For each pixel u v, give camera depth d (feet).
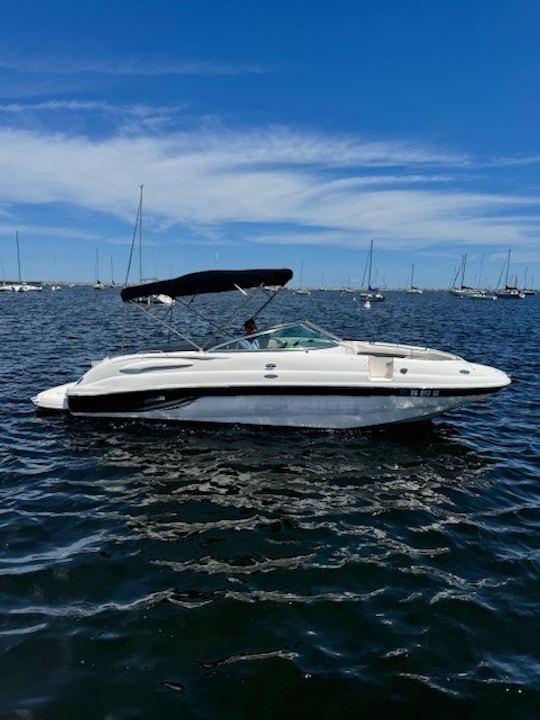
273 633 13.14
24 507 20.15
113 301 222.48
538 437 30.07
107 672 11.74
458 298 378.32
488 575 16.03
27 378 43.73
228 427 28.99
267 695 11.18
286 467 24.22
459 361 29.50
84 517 19.31
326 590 15.02
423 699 11.16
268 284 28.78
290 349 28.89
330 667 12.03
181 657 12.26
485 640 13.08
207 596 14.60
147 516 19.42
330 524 19.03
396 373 27.91
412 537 18.26
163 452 25.88
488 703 11.10
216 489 21.84
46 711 10.66
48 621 13.43
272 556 16.79
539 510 20.76
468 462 25.66
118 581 15.28
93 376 29.50
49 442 27.30
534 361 58.49
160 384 28.63
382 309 206.80
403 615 13.99
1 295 305.53
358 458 25.54
